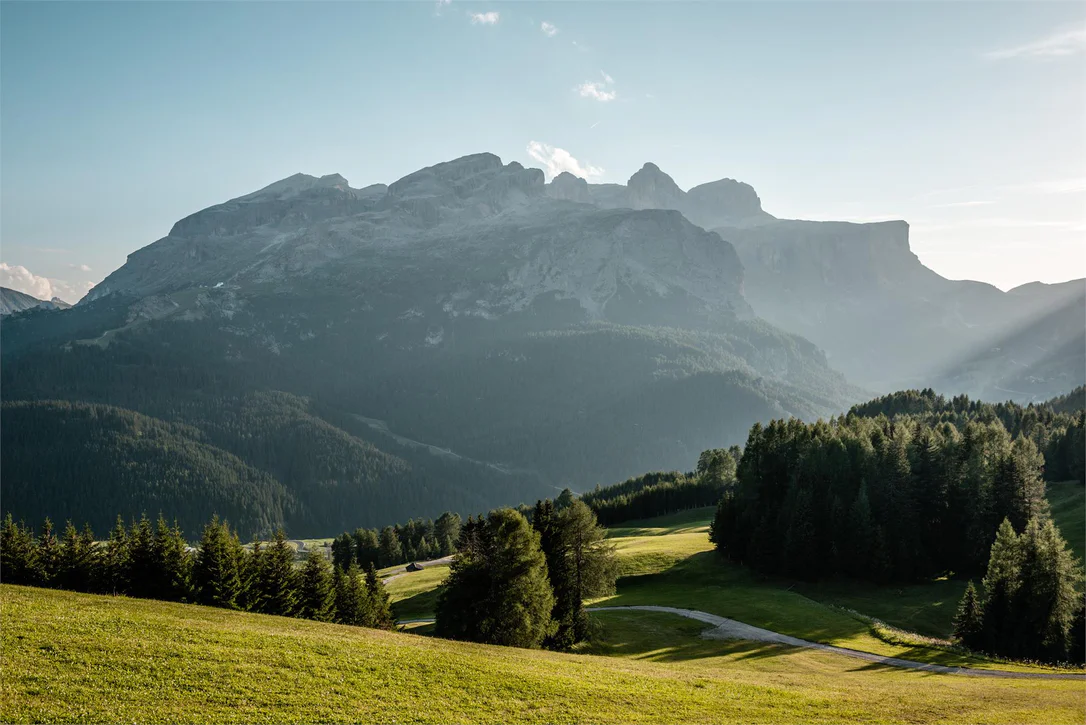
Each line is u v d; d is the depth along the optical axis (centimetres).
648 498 18250
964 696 4216
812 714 3644
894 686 4609
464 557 5803
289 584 6906
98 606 4269
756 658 5694
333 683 3272
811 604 7881
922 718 3638
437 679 3562
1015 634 6275
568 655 4972
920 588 8838
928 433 11075
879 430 11506
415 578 12556
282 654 3572
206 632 3797
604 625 7031
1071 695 4281
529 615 5559
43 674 2842
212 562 6494
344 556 17862
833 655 5850
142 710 2667
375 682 3372
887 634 6500
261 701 2936
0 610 3691
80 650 3183
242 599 6531
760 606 7719
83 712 2561
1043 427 15700
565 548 6506
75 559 6838
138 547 6550
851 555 9100
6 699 2556
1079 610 6353
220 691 2972
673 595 8744
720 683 4256
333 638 4122
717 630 6806
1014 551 6488
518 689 3575
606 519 18025
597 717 3288
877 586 8994
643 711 3459
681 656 5872
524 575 5638
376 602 7481
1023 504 9281
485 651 4506
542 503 6994
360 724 2855
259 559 6912
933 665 5512
